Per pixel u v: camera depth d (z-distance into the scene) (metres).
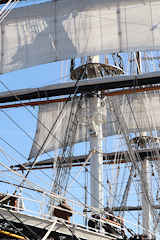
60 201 30.14
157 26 42.59
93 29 43.12
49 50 42.84
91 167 41.12
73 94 42.22
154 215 40.19
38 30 43.53
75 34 43.16
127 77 40.34
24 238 27.67
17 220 27.14
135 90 44.75
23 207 28.25
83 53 42.44
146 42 42.22
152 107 57.53
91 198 39.94
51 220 28.39
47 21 43.88
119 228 34.25
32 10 44.25
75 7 44.03
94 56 46.81
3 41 43.31
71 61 47.56
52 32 43.44
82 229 30.20
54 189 35.66
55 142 60.16
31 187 28.20
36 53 42.81
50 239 28.78
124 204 48.78
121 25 43.00
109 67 46.81
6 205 26.80
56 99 45.09
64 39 43.03
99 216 33.97
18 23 43.84
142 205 51.78
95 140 42.31
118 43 42.44
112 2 43.78
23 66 42.34
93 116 43.19
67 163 39.41
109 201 41.97
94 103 43.88
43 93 41.28
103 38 42.78
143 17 43.00
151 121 53.53
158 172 50.22
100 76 46.50
